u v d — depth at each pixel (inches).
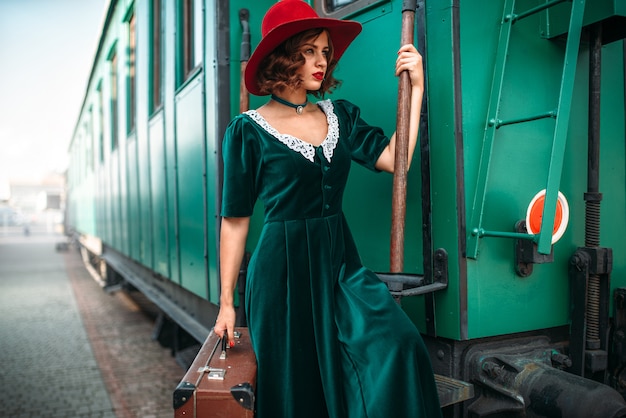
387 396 53.9
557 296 79.3
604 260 77.2
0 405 145.4
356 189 85.1
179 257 137.0
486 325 71.7
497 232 68.5
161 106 155.2
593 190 78.0
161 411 140.1
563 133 64.5
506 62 73.1
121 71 238.1
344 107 69.1
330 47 65.2
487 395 72.0
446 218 70.7
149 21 172.7
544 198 66.1
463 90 70.1
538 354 77.0
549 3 67.2
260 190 63.8
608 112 88.0
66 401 147.9
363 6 83.7
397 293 66.6
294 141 60.6
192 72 120.2
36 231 1865.2
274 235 62.6
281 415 61.4
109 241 312.7
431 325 72.4
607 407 59.9
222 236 64.4
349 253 66.0
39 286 396.5
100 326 246.7
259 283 62.5
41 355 196.5
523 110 75.4
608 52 88.2
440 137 71.2
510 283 74.0
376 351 56.2
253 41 97.8
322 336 60.4
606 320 78.7
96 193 382.6
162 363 183.6
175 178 138.6
